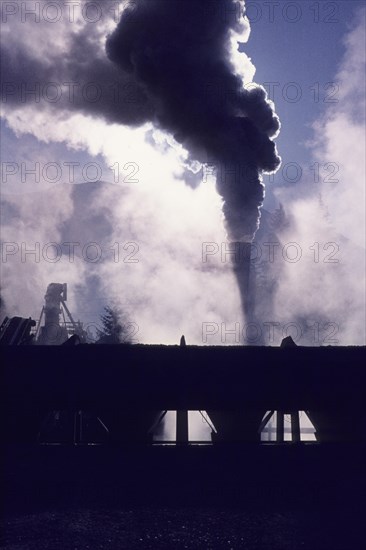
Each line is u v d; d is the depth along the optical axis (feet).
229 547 51.37
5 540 52.90
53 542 52.49
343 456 87.97
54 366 98.84
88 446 94.07
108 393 96.94
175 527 56.75
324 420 101.76
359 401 97.86
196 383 97.81
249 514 61.11
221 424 99.96
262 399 97.76
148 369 98.89
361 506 63.93
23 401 96.73
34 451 90.33
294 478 75.56
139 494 68.39
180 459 86.12
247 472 78.79
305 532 55.36
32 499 66.13
